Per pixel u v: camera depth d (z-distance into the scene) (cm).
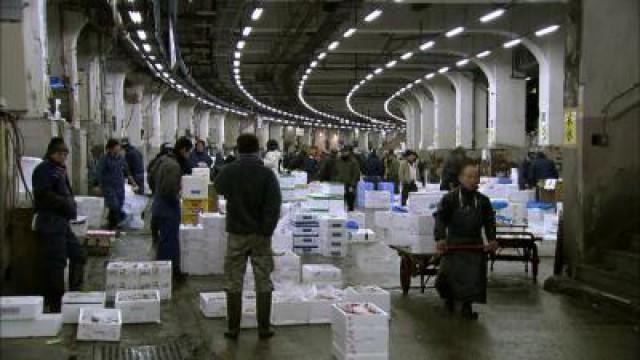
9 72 938
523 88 3469
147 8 2036
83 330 763
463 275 900
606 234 1132
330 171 2167
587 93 1131
